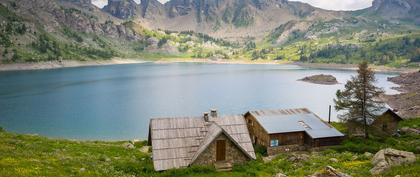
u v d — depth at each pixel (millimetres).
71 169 31219
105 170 34250
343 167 39312
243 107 135250
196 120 42375
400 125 80250
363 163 41594
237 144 39375
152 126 40625
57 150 44094
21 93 161875
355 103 64938
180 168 37156
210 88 195500
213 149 38938
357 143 60188
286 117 65812
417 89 176750
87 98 152750
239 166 39031
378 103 65312
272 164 43125
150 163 40438
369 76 64562
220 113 122938
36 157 34469
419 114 111812
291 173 37781
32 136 58156
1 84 195875
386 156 36688
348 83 66562
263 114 66750
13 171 26156
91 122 105688
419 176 25906
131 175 34656
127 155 47750
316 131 61062
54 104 136000
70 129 96438
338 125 81688
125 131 95125
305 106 137750
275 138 59625
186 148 39188
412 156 35375
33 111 120938
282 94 172250
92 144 56375
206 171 37188
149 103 142125
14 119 107750
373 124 67938
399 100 143875
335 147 58031
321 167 40469
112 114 118312
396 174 29172
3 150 34625
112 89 185500
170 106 135375
